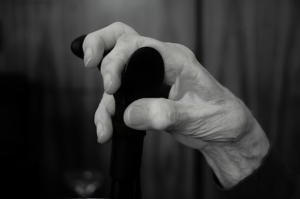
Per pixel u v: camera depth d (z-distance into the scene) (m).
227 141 0.38
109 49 0.33
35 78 1.00
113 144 0.30
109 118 0.34
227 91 0.37
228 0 0.98
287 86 1.01
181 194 1.05
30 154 0.99
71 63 1.00
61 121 1.02
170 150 1.04
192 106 0.34
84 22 0.98
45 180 1.02
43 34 0.98
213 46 1.00
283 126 1.03
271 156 0.41
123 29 0.34
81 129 1.02
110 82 0.30
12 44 0.98
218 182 0.44
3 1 0.97
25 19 0.98
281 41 1.00
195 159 1.04
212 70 1.01
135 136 0.29
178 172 1.04
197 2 0.98
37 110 1.00
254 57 1.00
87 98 1.01
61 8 0.97
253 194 0.40
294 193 0.41
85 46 0.32
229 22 0.99
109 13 0.98
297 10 0.98
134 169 0.29
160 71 0.31
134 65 0.29
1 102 0.95
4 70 0.98
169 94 0.34
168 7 0.98
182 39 0.99
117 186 0.29
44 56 0.99
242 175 0.41
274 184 0.40
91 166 1.03
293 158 1.03
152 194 1.05
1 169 0.94
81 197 0.85
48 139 1.02
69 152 1.02
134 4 0.98
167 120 0.30
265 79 1.01
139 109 0.29
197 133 0.36
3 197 0.94
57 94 1.01
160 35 0.99
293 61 1.00
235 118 0.36
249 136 0.39
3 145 0.94
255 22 0.99
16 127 0.96
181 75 0.33
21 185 0.97
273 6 0.99
